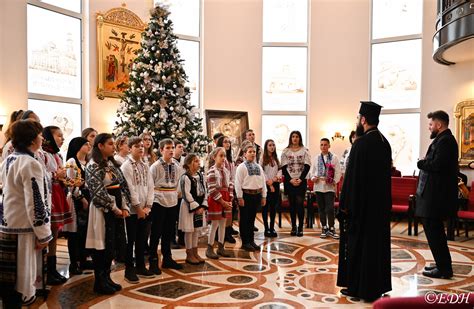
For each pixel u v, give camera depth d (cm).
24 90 691
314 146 1015
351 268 377
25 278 301
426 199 439
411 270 473
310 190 836
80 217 439
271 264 495
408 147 976
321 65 1015
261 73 1022
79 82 821
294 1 1032
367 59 1004
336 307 355
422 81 936
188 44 984
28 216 298
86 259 480
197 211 480
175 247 584
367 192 370
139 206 410
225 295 383
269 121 1034
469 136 867
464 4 671
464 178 820
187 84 973
